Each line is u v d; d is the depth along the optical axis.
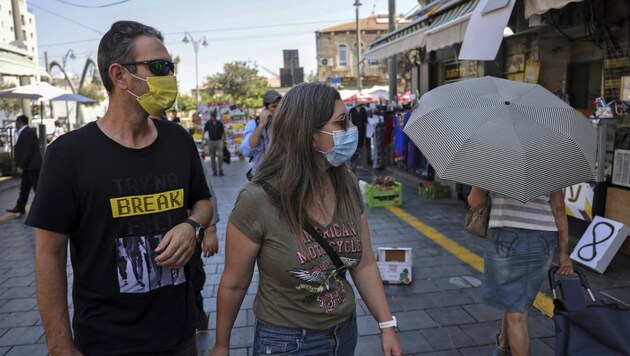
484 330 3.59
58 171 1.57
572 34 6.89
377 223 6.90
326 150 1.69
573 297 2.38
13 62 10.60
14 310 4.15
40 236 1.58
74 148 1.60
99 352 1.65
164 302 1.73
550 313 3.75
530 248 2.71
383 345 1.83
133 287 1.66
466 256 5.30
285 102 1.71
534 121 2.45
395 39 9.11
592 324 2.18
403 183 10.39
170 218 1.75
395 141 10.67
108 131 1.69
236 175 13.16
